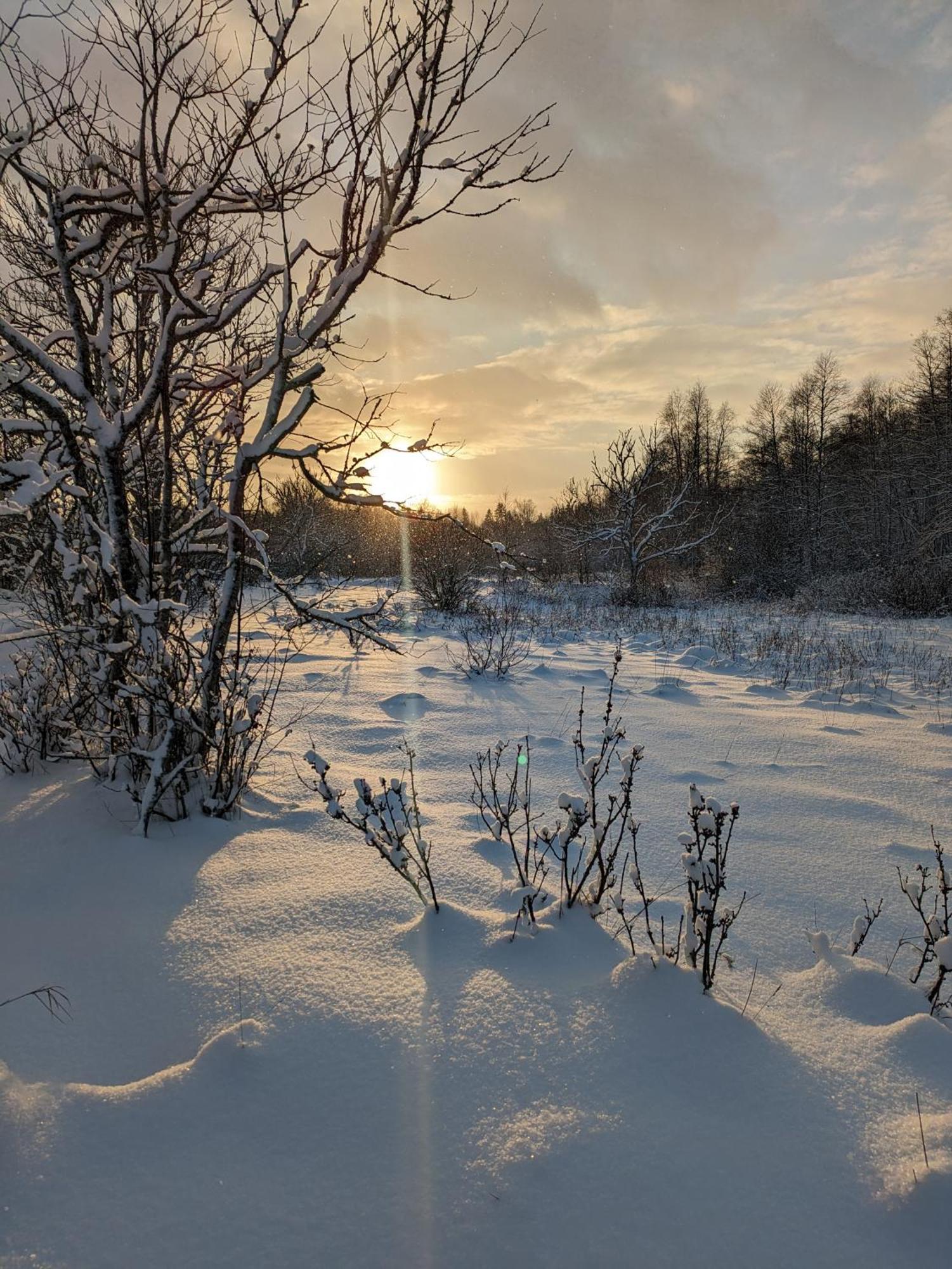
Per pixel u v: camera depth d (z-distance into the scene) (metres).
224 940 2.39
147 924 2.51
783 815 4.02
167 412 3.42
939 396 29.19
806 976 2.33
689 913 2.18
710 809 2.23
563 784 4.41
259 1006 2.04
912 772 4.91
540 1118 1.66
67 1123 1.63
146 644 3.29
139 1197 1.47
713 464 49.22
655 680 8.32
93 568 3.61
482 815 3.36
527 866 2.79
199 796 3.55
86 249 2.99
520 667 8.70
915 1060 1.88
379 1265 1.34
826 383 32.12
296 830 3.35
